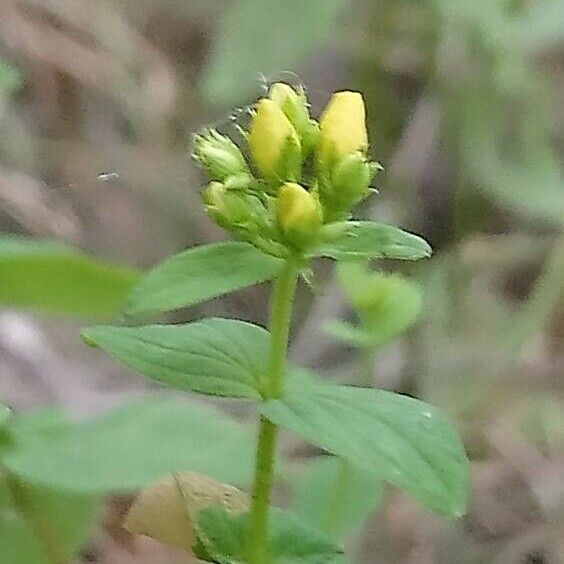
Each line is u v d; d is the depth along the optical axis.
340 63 0.35
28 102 0.33
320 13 0.30
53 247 0.19
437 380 0.29
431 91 0.34
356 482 0.18
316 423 0.12
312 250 0.13
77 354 0.29
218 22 0.36
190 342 0.13
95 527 0.20
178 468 0.17
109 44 0.34
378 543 0.25
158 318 0.29
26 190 0.30
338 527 0.18
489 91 0.33
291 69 0.33
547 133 0.35
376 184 0.34
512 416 0.29
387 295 0.18
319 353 0.29
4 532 0.18
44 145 0.33
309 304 0.31
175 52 0.36
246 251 0.13
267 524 0.13
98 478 0.17
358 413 0.12
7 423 0.17
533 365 0.30
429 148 0.34
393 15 0.34
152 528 0.16
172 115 0.35
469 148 0.33
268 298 0.31
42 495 0.18
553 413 0.29
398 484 0.11
